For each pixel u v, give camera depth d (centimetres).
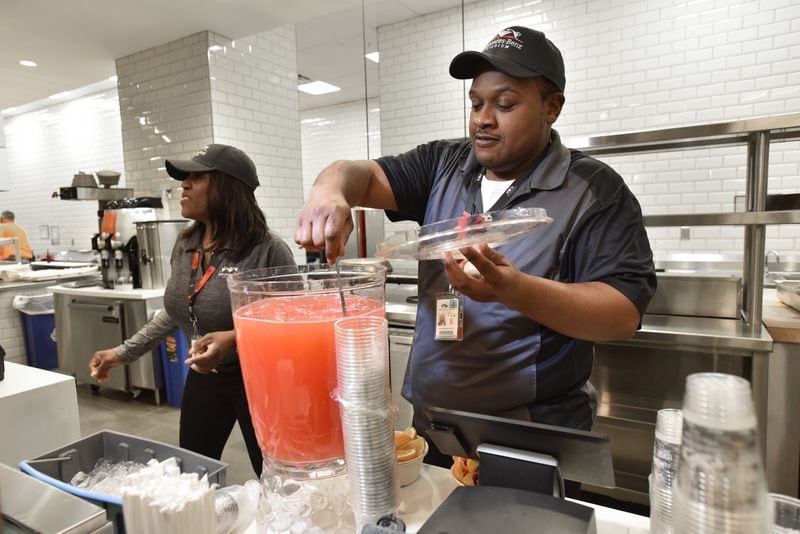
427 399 115
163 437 307
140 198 386
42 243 740
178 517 61
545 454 66
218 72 391
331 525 72
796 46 323
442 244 77
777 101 331
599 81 380
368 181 124
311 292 70
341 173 109
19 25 354
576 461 65
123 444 106
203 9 341
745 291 201
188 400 177
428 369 114
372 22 451
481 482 69
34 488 73
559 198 105
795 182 336
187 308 172
